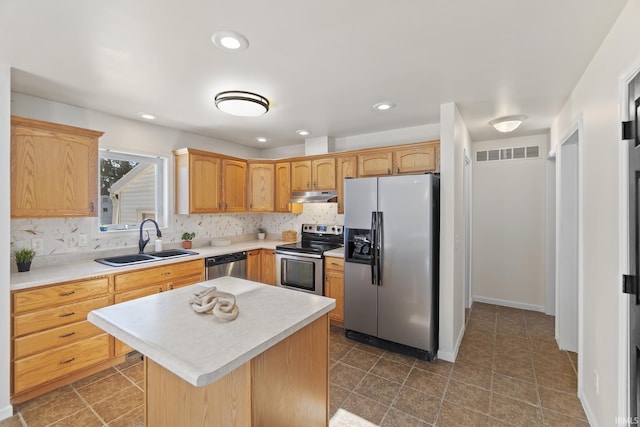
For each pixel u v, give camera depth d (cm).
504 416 199
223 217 436
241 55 191
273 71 213
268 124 352
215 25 158
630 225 142
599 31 163
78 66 205
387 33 167
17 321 208
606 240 169
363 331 309
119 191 329
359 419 197
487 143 425
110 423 194
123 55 190
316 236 437
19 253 243
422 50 185
